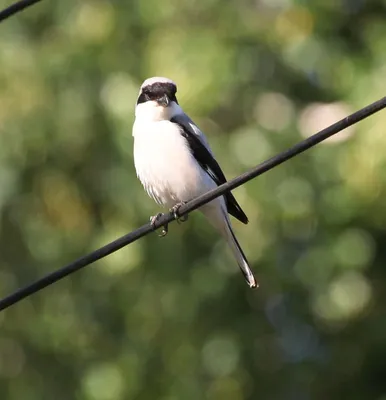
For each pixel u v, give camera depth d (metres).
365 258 13.70
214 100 12.87
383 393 14.59
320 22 13.75
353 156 12.87
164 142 10.01
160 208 13.38
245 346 14.39
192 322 14.19
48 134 13.45
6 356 14.71
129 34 13.62
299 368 14.59
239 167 13.27
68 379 14.70
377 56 13.43
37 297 14.46
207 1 13.45
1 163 13.41
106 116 13.38
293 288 14.05
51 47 13.55
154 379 14.34
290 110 13.67
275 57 13.73
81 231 13.80
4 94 13.35
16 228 13.98
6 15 8.20
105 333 14.46
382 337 14.23
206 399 14.34
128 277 13.88
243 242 13.41
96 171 13.70
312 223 13.67
